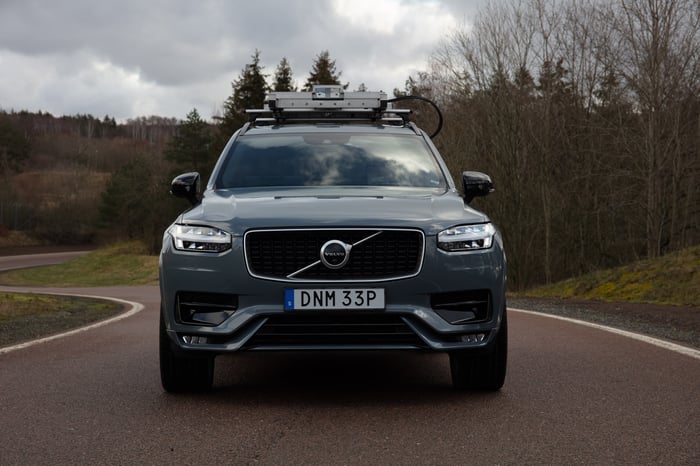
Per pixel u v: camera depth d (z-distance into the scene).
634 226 30.69
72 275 62.25
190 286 4.50
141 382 5.29
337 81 75.88
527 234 30.31
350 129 6.23
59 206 115.31
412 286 4.43
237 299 4.44
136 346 7.29
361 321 4.45
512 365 5.92
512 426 3.99
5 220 111.06
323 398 4.73
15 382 5.32
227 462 3.37
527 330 8.34
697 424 4.00
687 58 25.81
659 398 4.66
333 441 3.71
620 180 29.20
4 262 76.06
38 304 15.83
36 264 73.44
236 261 4.44
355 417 4.21
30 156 141.75
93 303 17.55
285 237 4.46
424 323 4.43
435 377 5.46
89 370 5.82
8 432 3.90
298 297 4.38
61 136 163.62
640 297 14.41
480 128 30.50
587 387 5.03
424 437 3.78
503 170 30.08
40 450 3.56
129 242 81.25
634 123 27.89
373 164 5.73
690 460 3.36
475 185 5.59
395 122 6.59
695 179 27.44
